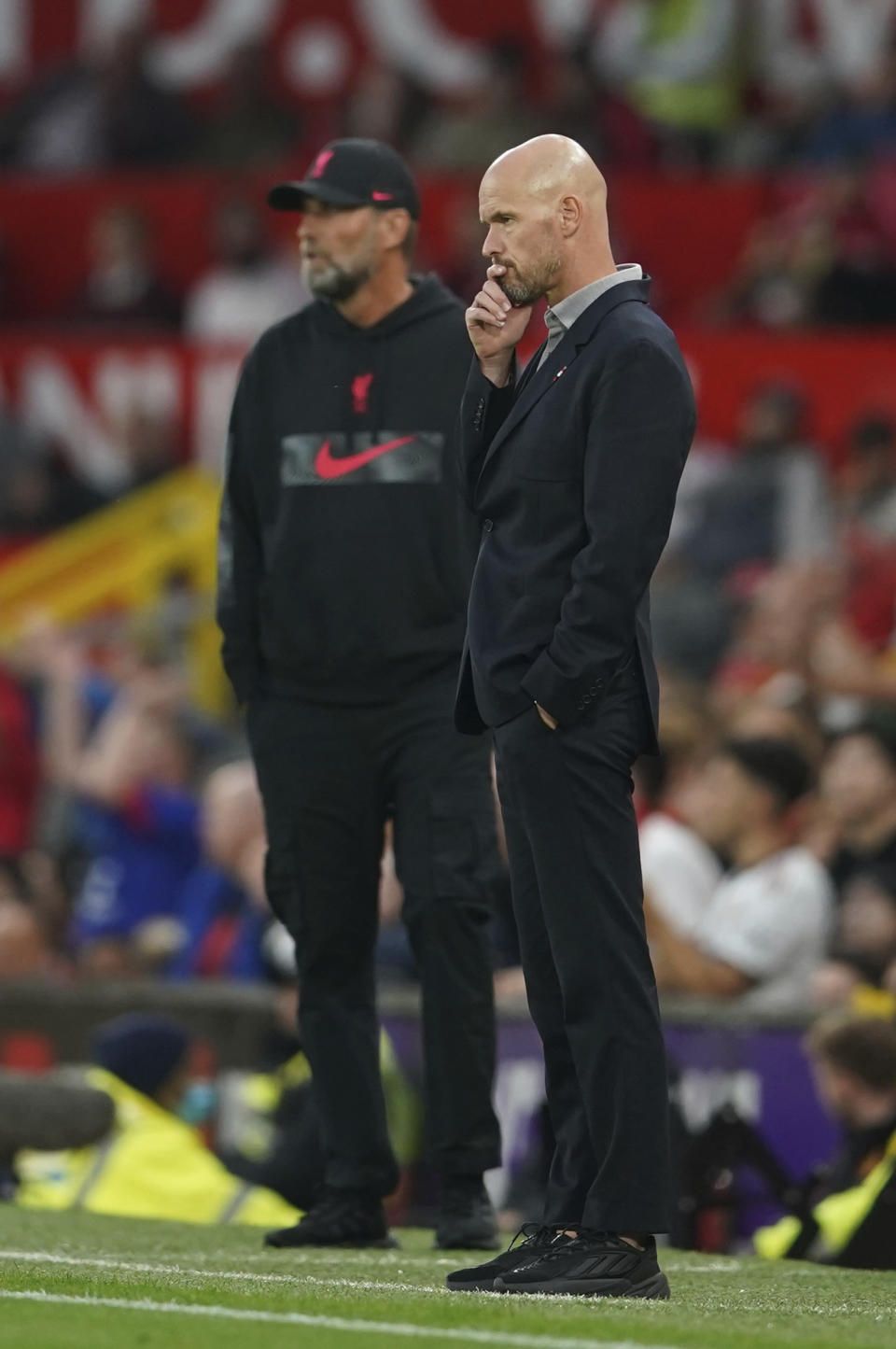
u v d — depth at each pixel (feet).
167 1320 41.81
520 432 47.21
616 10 189.37
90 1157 77.66
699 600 126.11
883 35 185.37
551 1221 47.91
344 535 58.39
